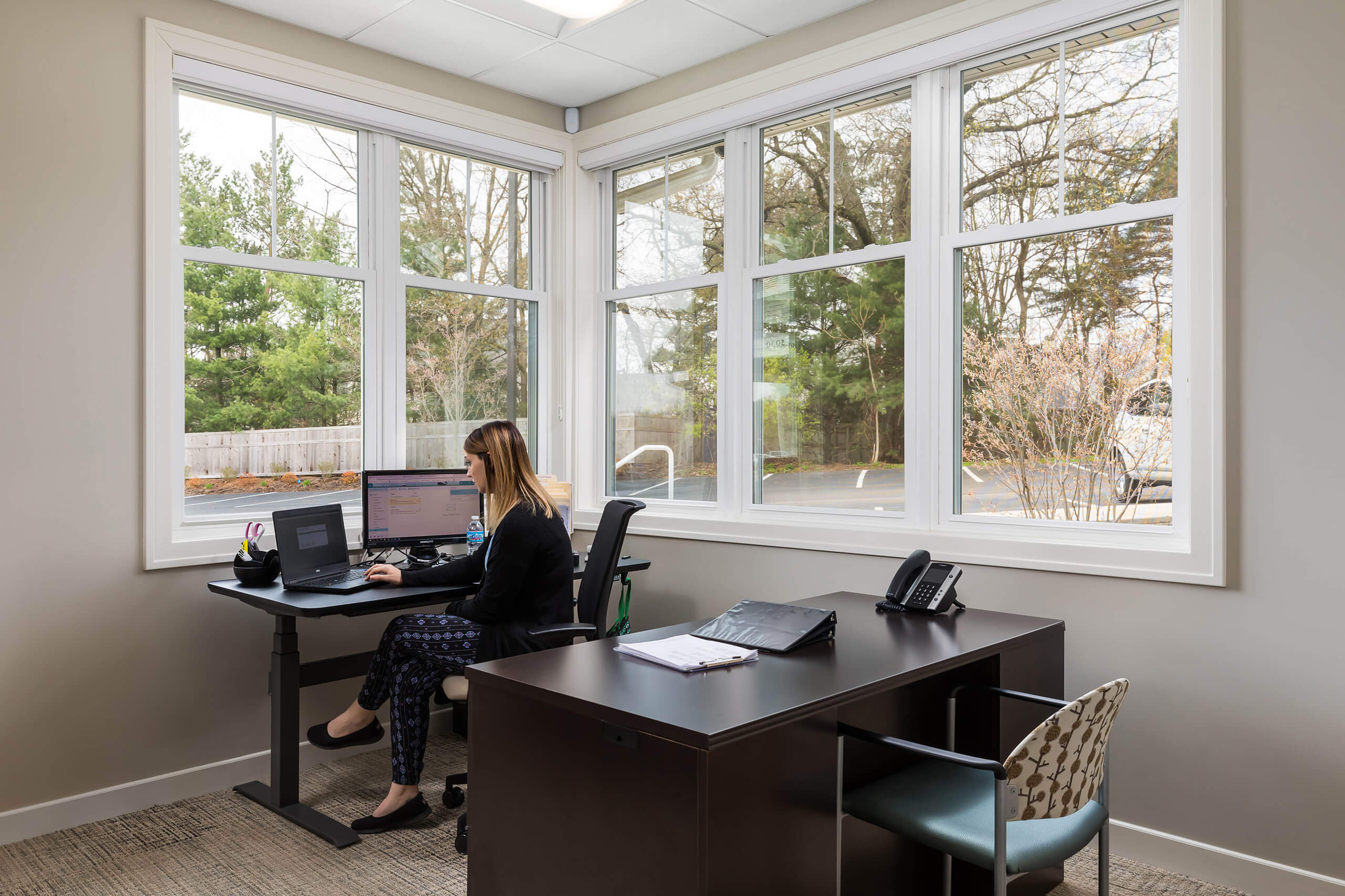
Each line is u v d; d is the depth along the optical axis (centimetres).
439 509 355
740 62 359
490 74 379
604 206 424
